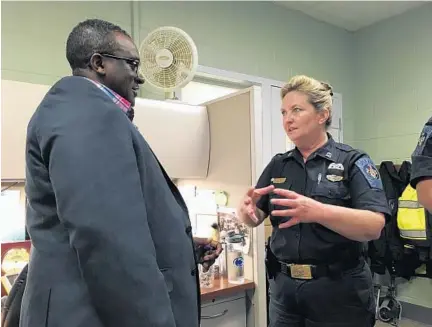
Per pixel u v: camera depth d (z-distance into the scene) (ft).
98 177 2.48
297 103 4.91
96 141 2.58
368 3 11.47
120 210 2.49
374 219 4.35
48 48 7.95
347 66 13.29
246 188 5.91
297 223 4.51
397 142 12.26
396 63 12.28
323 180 4.85
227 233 6.15
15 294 3.49
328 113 5.01
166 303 2.57
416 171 4.33
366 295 4.75
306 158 5.09
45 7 7.93
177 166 6.41
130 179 2.62
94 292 2.47
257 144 5.81
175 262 3.01
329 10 11.91
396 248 10.84
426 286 11.32
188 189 7.02
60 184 2.47
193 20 9.82
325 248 4.61
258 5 11.06
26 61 7.68
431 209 4.21
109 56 3.19
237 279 5.79
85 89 2.81
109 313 2.48
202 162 6.66
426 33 11.54
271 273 5.21
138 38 9.02
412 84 11.88
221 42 10.27
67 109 2.70
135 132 2.92
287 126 5.03
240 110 6.08
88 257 2.42
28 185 2.90
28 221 2.93
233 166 6.19
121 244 2.43
